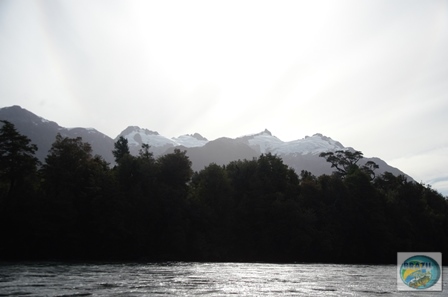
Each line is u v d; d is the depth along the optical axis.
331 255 110.06
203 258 98.38
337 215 116.50
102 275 46.22
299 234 105.88
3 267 55.53
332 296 32.78
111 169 102.19
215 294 32.44
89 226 89.25
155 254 95.06
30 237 83.06
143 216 95.56
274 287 38.09
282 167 121.06
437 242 125.94
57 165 87.75
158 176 102.50
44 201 84.06
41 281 38.50
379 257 115.19
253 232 108.31
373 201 118.31
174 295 31.23
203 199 109.06
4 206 81.31
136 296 30.27
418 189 134.25
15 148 83.69
